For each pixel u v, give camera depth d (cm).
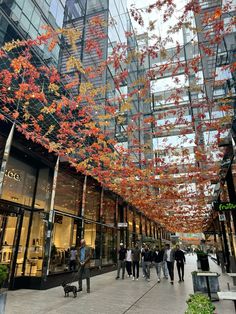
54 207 1084
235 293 422
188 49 1215
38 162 1045
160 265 1159
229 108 840
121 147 1464
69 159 1113
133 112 1638
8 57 734
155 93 1406
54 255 991
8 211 877
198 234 8494
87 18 1473
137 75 1709
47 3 1125
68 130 1035
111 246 1698
